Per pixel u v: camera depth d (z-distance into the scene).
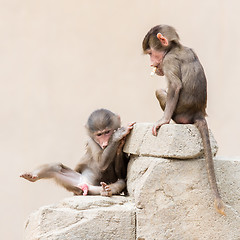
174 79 7.52
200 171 7.16
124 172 8.54
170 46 7.88
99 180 8.66
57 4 18.02
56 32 17.94
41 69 17.86
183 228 7.11
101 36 17.84
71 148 17.59
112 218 7.14
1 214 17.36
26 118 17.72
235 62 16.22
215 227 7.14
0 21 17.95
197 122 7.20
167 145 7.10
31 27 17.98
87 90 17.75
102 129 8.21
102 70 17.77
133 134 7.80
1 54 17.89
